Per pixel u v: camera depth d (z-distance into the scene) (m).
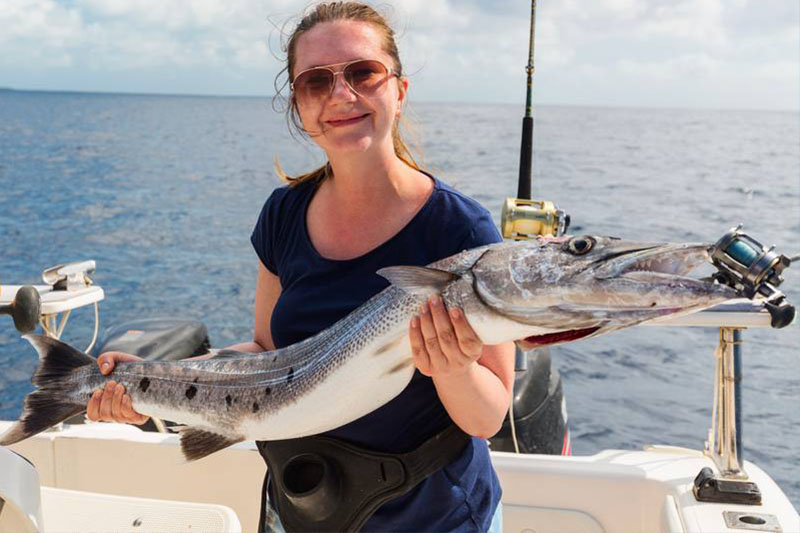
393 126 2.41
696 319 2.45
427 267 1.92
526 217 2.94
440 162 34.88
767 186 28.36
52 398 2.54
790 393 7.39
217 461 3.01
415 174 2.19
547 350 4.33
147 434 3.13
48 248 15.88
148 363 2.48
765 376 7.86
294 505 2.15
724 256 1.88
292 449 2.22
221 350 2.44
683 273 1.89
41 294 3.21
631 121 130.88
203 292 12.18
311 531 2.14
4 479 1.84
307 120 2.16
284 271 2.32
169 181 29.20
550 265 1.88
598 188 27.56
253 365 2.32
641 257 1.85
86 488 3.11
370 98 2.10
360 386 2.09
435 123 88.31
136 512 2.41
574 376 8.11
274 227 2.40
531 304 1.88
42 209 21.50
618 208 22.03
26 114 102.81
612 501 2.74
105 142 52.31
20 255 15.21
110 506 2.45
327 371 2.14
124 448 3.07
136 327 4.70
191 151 46.12
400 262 2.10
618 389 7.75
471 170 31.42
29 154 40.22
